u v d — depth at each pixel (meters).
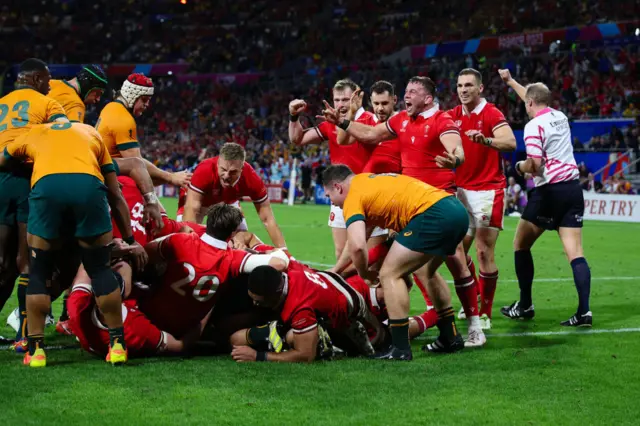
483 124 8.73
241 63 51.06
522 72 38.16
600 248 17.03
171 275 6.74
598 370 6.29
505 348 7.26
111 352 6.34
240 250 6.97
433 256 6.71
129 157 7.97
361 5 52.16
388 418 4.97
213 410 5.11
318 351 6.60
